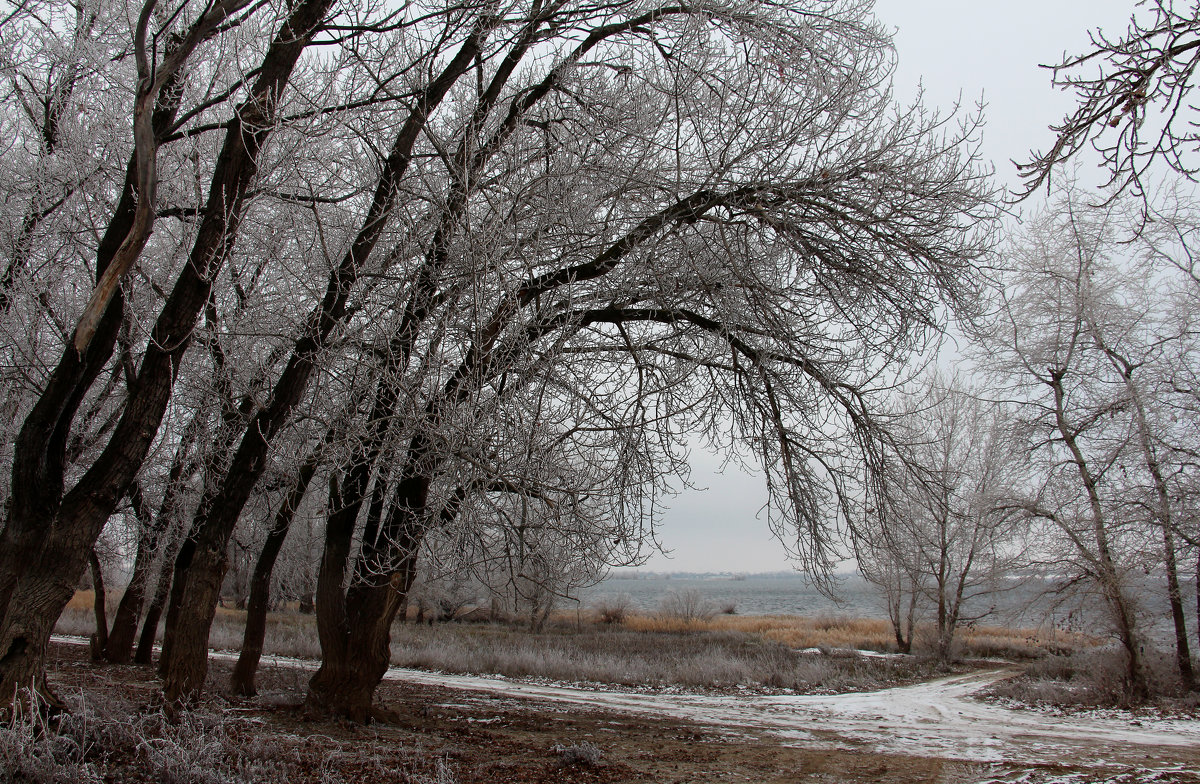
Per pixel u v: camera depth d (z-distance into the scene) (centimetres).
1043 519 1895
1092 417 1828
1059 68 432
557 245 801
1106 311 1828
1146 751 995
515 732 961
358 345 711
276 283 920
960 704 1628
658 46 825
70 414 611
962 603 2656
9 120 891
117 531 1507
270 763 576
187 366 1001
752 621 4516
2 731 467
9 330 853
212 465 1027
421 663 2114
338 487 897
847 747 982
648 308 898
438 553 756
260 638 1080
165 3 803
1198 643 1984
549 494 728
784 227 801
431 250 780
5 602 568
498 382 687
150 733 595
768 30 806
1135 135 417
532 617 3397
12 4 826
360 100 817
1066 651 2538
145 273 902
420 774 619
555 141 853
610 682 1903
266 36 803
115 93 874
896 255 833
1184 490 1708
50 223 848
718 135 810
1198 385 1741
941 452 2364
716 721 1247
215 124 739
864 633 3691
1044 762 888
